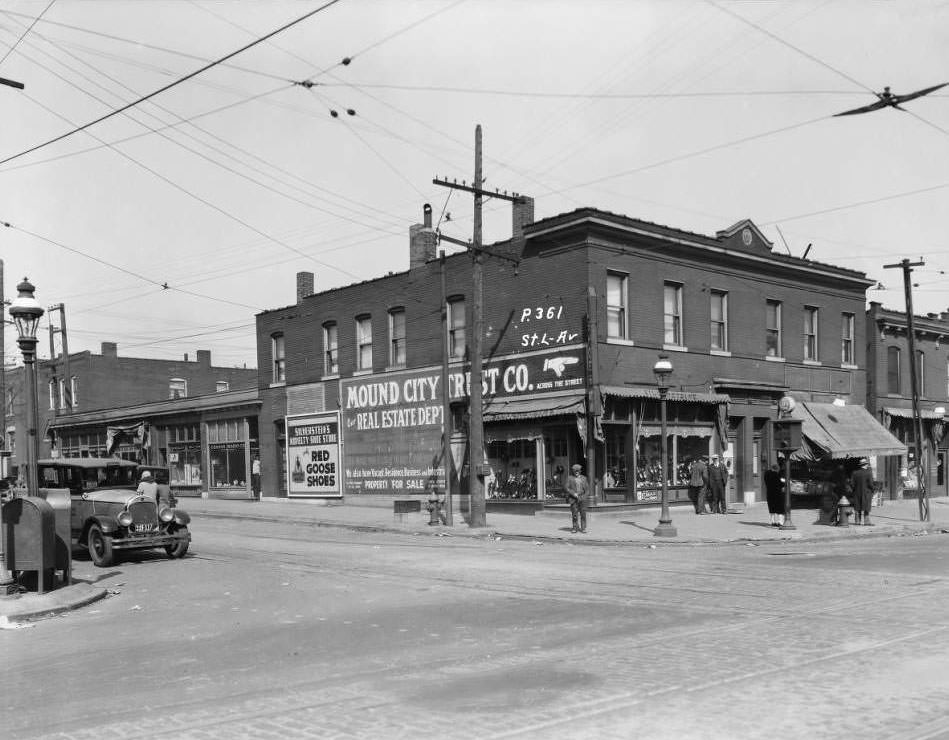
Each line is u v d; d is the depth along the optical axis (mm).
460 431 30344
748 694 7137
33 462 15250
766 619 10625
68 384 52531
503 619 11117
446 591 13773
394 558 18562
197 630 11141
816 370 33625
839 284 34875
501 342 29062
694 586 13602
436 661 8781
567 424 26703
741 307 30812
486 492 29688
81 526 19531
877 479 36344
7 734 6637
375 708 7023
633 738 6047
